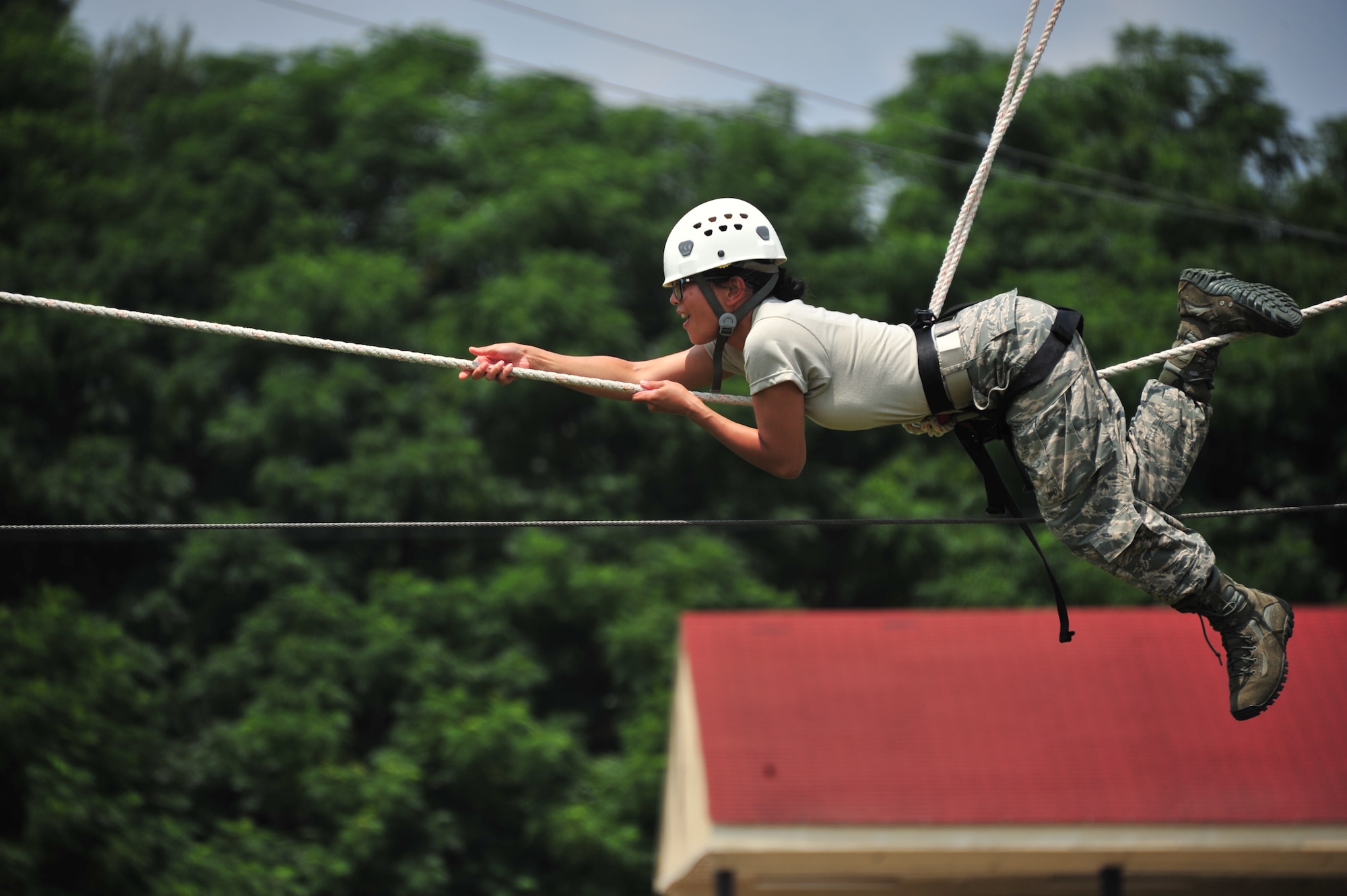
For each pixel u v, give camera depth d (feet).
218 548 182.09
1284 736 105.60
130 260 199.00
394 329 194.90
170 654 182.70
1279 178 238.27
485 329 185.88
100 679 161.07
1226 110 235.20
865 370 41.37
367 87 224.33
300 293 190.90
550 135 219.41
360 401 192.34
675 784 117.80
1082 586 189.98
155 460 192.54
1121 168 221.87
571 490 199.21
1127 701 108.17
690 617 113.60
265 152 214.28
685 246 43.86
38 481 182.39
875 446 220.43
